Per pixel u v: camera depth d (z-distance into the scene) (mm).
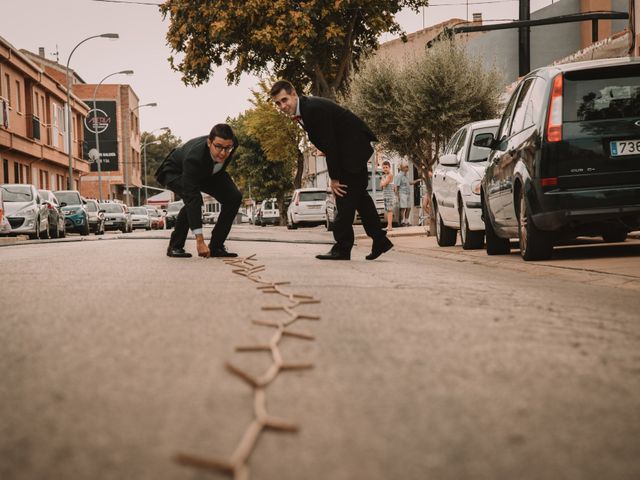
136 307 5105
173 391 2865
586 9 37406
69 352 3598
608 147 8594
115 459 2135
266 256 10648
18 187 26703
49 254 11656
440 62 20047
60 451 2213
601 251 10406
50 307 5141
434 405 2721
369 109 20797
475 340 3930
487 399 2812
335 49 28281
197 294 5852
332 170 9281
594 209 8594
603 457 2217
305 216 36500
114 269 8273
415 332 4152
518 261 9672
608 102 8695
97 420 2512
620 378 3160
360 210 9602
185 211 10297
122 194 93438
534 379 3121
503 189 10148
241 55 27500
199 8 27375
